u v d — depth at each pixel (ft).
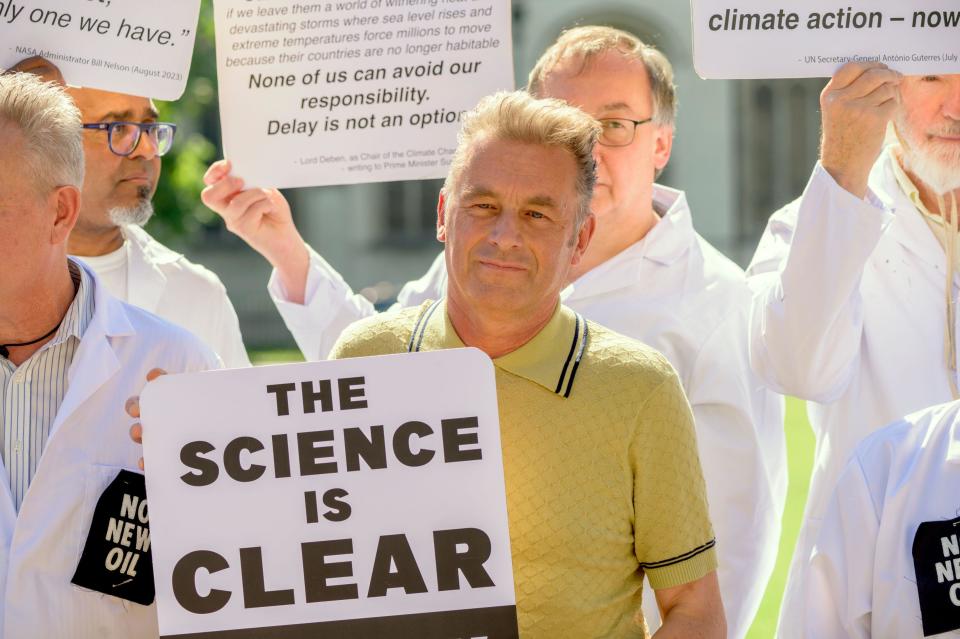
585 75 24.88
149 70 24.22
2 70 21.47
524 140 17.35
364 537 17.19
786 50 22.47
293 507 17.25
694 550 17.66
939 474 18.57
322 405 17.34
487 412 17.17
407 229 183.11
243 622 17.17
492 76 24.41
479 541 17.08
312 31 24.62
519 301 17.29
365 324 19.07
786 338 23.00
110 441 19.27
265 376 17.39
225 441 17.38
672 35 183.93
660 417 17.53
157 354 20.03
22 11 23.38
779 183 184.75
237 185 25.07
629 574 17.85
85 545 18.80
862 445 19.54
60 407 19.06
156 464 17.38
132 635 19.10
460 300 17.98
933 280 25.12
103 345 19.35
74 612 18.76
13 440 19.12
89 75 23.86
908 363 24.89
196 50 93.66
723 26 22.47
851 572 18.92
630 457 17.51
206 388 17.40
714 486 24.62
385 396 17.29
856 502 19.02
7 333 19.08
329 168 24.75
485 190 17.26
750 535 24.57
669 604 17.93
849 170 22.52
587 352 17.85
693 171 185.06
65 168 18.58
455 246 17.56
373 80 24.58
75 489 18.92
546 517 17.35
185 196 98.84
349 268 182.50
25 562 18.58
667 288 25.59
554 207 17.25
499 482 17.11
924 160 24.52
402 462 17.21
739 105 184.03
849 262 22.39
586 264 25.98
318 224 182.70
